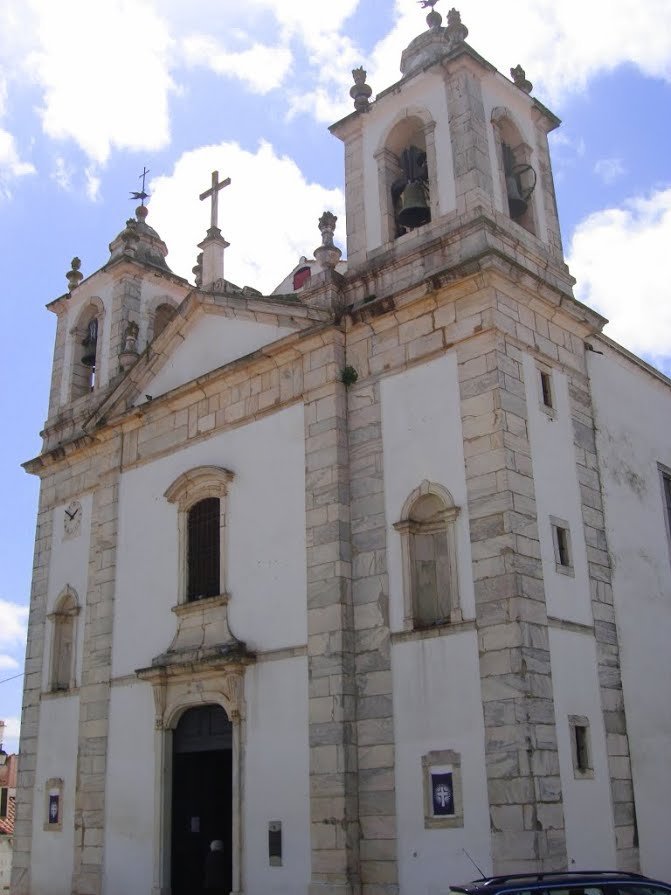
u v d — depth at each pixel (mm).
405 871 14133
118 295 24188
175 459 19828
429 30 20047
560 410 16609
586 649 15188
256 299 19078
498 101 18625
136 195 26484
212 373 19109
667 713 16609
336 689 15352
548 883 9195
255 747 16312
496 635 14055
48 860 19844
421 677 14727
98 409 22125
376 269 17656
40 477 23906
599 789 14414
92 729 19391
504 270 15758
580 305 17297
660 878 15055
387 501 16000
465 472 15133
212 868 16422
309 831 15133
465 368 15648
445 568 15438
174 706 17859
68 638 21984
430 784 14195
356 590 15969
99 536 20969
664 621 17469
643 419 19281
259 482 17875
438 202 17547
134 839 17828
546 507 15383
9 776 35062
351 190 19062
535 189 18781
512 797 13227
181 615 18406
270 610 16859
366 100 19500
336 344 17328
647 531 18047
